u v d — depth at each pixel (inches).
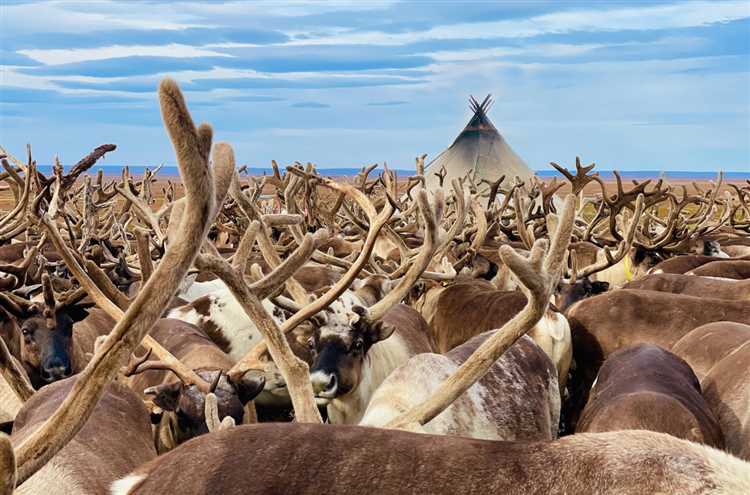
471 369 157.2
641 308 380.2
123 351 106.5
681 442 118.5
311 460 122.9
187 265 105.6
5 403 243.8
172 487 122.7
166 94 96.8
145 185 799.1
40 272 386.3
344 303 266.8
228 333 336.8
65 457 164.7
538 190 905.5
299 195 738.2
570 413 376.2
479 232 523.8
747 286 452.8
